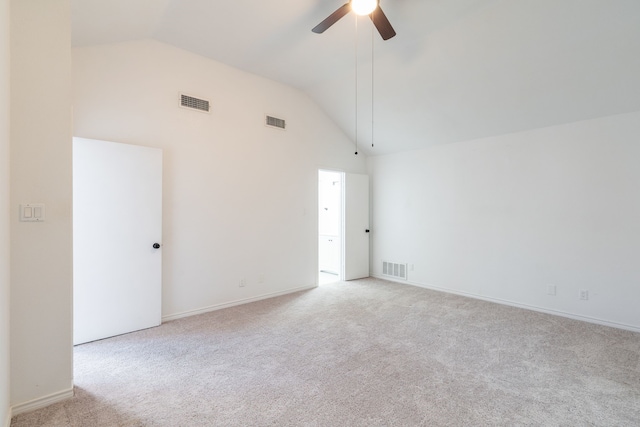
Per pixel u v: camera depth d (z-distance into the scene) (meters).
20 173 1.85
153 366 2.46
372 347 2.81
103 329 2.96
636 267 3.21
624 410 1.92
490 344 2.88
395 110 4.48
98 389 2.13
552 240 3.75
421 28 3.06
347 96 4.59
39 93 1.91
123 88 3.14
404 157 5.33
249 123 4.15
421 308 3.94
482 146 4.36
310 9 2.78
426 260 5.00
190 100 3.60
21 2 1.85
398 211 5.41
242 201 4.08
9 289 1.80
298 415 1.87
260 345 2.85
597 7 2.48
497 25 2.87
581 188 3.54
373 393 2.10
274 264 4.44
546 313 3.77
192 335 3.06
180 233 3.54
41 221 1.92
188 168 3.60
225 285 3.92
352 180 5.52
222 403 1.98
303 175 4.81
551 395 2.08
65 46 1.99
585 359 2.59
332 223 6.44
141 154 3.16
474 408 1.94
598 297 3.43
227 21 2.98
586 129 3.50
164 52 3.41
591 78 3.06
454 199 4.66
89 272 2.88
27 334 1.88
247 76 4.12
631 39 2.63
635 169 3.21
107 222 2.97
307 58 3.71
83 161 2.85
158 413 1.88
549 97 3.41
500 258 4.18
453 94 3.84
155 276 3.27
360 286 5.07
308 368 2.43
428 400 2.02
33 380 1.90
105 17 2.56
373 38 3.26
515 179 4.04
